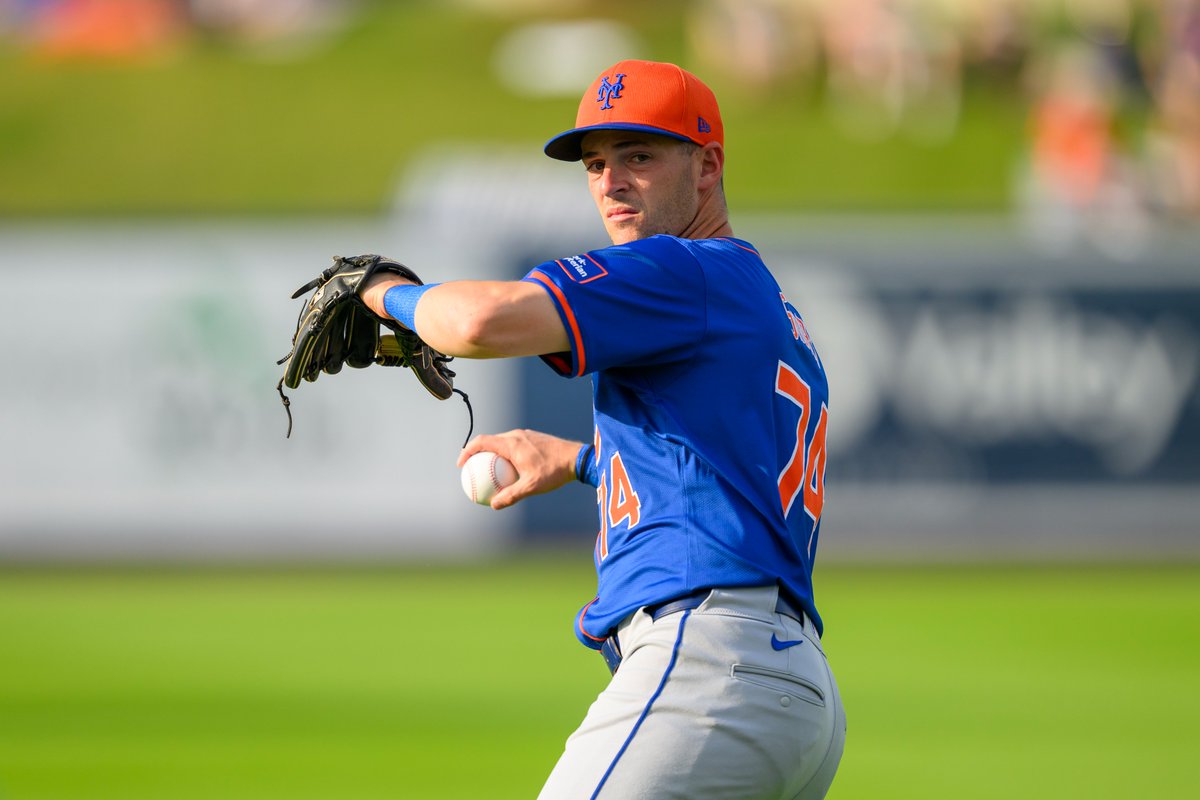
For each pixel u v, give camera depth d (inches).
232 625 1492.4
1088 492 1982.0
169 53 2647.6
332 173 2442.2
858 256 1979.6
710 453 389.4
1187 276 1979.6
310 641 1405.0
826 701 394.6
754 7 2596.0
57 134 2517.2
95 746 997.2
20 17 2637.8
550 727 1052.5
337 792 869.8
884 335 1979.6
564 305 373.7
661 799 371.9
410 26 2723.9
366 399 1931.6
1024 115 2506.2
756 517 390.9
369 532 1931.6
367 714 1097.4
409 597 1658.5
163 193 2433.6
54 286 1907.0
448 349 376.5
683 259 390.3
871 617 1537.9
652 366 394.3
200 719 1078.4
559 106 2578.7
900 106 2544.3
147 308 1918.1
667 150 412.5
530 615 1545.3
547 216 1988.2
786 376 405.4
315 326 400.2
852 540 1973.4
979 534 1977.1
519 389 1914.4
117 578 1788.9
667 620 383.2
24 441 1905.8
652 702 376.5
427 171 2448.3
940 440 1980.8
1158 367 1982.0
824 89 2586.1
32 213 2321.6
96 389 1910.7
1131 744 996.6
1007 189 2432.3
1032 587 1721.2
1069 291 1982.0
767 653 382.6
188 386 1920.5
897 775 914.7
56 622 1513.3
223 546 1925.4
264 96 2591.0
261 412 1924.2
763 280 407.5
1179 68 2453.2
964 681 1222.3
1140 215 2385.6
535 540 1947.6
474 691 1182.3
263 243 1929.1
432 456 1927.9
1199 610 1566.2
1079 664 1289.4
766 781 381.1
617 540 398.3
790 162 2490.2
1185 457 1982.0
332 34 2719.0
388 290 394.0
